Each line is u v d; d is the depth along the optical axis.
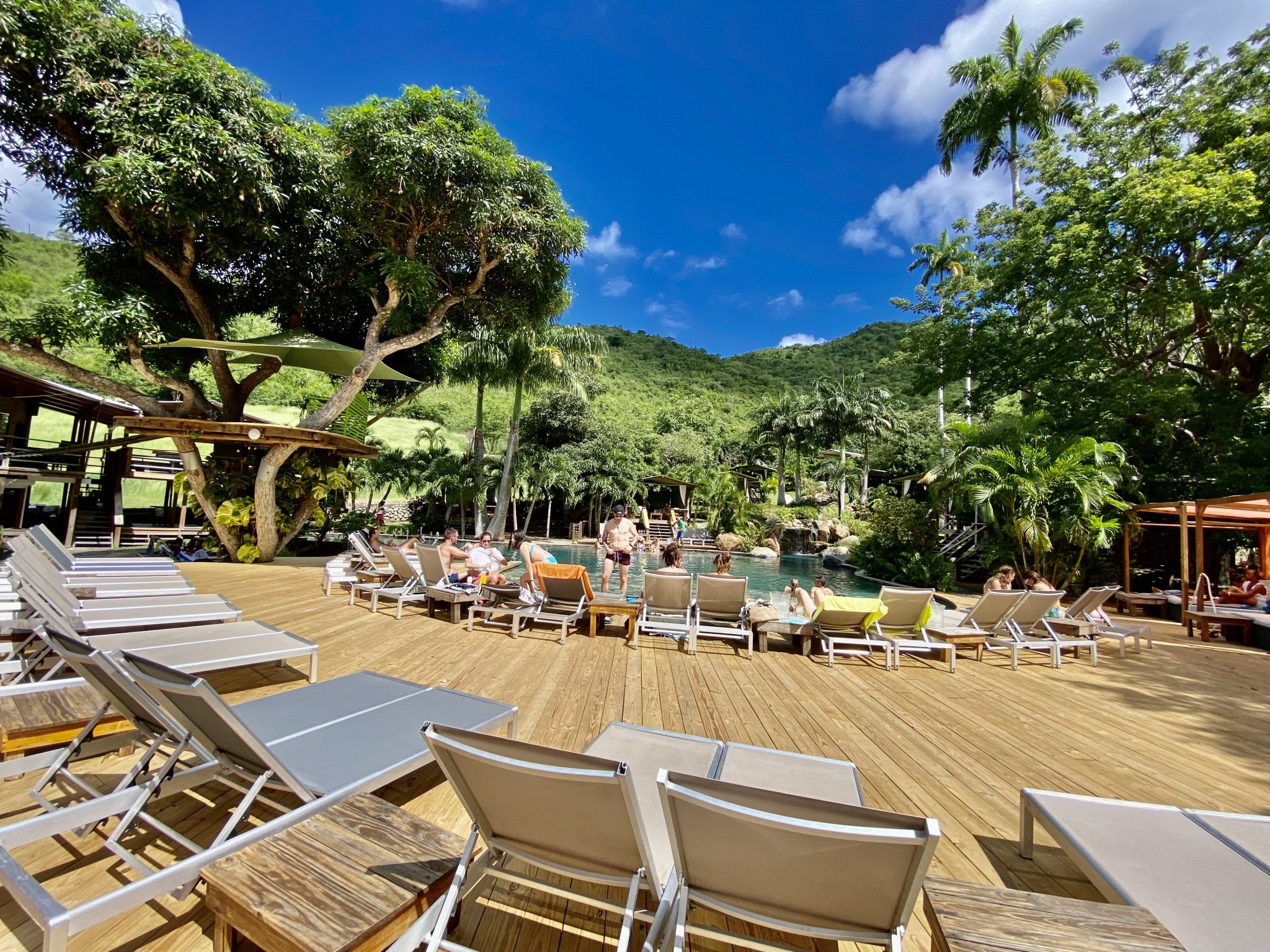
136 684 2.01
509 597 6.69
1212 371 14.47
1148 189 12.05
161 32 9.21
